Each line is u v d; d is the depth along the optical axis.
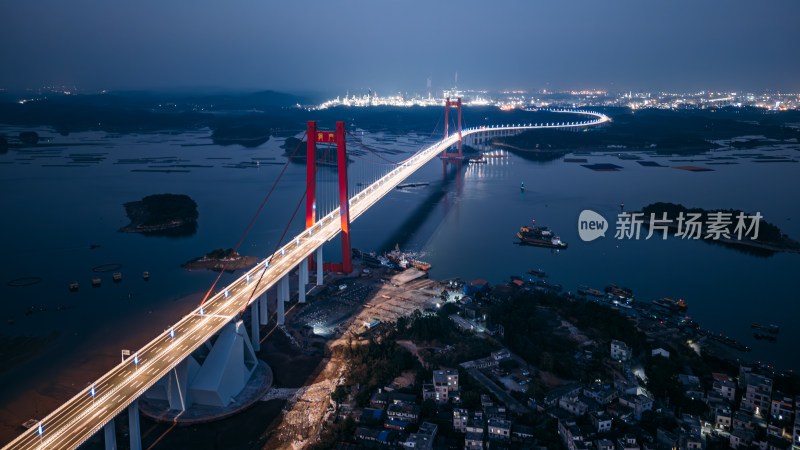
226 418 144.00
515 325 185.88
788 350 185.62
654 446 123.06
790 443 126.75
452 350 174.25
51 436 109.88
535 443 127.94
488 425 131.25
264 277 195.62
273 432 138.38
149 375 130.62
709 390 152.88
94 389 124.25
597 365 162.38
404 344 181.62
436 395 146.88
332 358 175.62
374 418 137.75
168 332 152.88
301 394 155.12
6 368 172.50
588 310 197.00
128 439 135.50
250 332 194.88
